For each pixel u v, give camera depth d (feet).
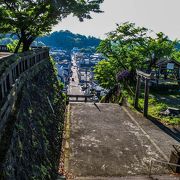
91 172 39.50
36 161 30.53
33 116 38.37
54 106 60.80
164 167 42.52
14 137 25.85
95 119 66.33
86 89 253.85
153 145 50.98
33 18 64.49
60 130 54.29
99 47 111.86
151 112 72.54
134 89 94.53
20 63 40.96
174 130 60.49
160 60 105.09
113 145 50.06
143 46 102.73
